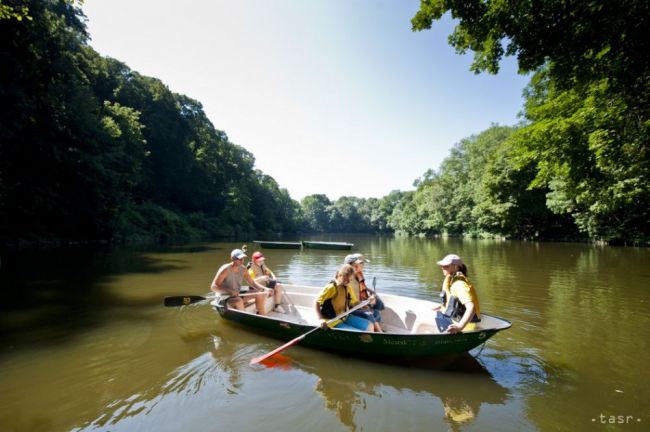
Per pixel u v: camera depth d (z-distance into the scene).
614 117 8.07
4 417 2.78
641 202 17.64
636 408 2.90
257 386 3.29
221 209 46.84
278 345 4.39
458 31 6.95
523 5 5.86
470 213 37.09
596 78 6.76
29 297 6.89
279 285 6.19
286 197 77.50
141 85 37.34
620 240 20.59
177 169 39.53
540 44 6.22
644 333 4.73
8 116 14.23
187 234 33.38
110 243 22.22
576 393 3.16
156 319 5.48
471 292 3.74
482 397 3.09
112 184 21.72
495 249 19.44
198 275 9.68
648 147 8.64
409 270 11.45
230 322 5.30
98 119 23.22
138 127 27.80
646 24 5.34
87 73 23.69
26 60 14.23
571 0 5.50
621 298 6.73
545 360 3.88
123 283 8.45
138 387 3.27
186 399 3.05
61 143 18.41
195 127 45.19
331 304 4.44
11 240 17.00
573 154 9.30
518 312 5.77
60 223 19.94
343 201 104.75
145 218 29.23
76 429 2.63
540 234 28.14
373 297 4.80
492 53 6.70
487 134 37.47
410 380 3.42
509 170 26.22
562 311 5.82
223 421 2.73
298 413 2.84
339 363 3.84
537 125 9.92
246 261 13.35
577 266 11.34
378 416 2.79
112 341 4.49
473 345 3.68
